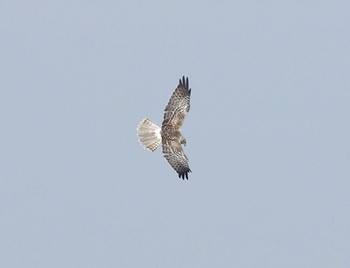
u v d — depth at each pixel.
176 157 58.81
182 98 59.50
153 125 59.47
